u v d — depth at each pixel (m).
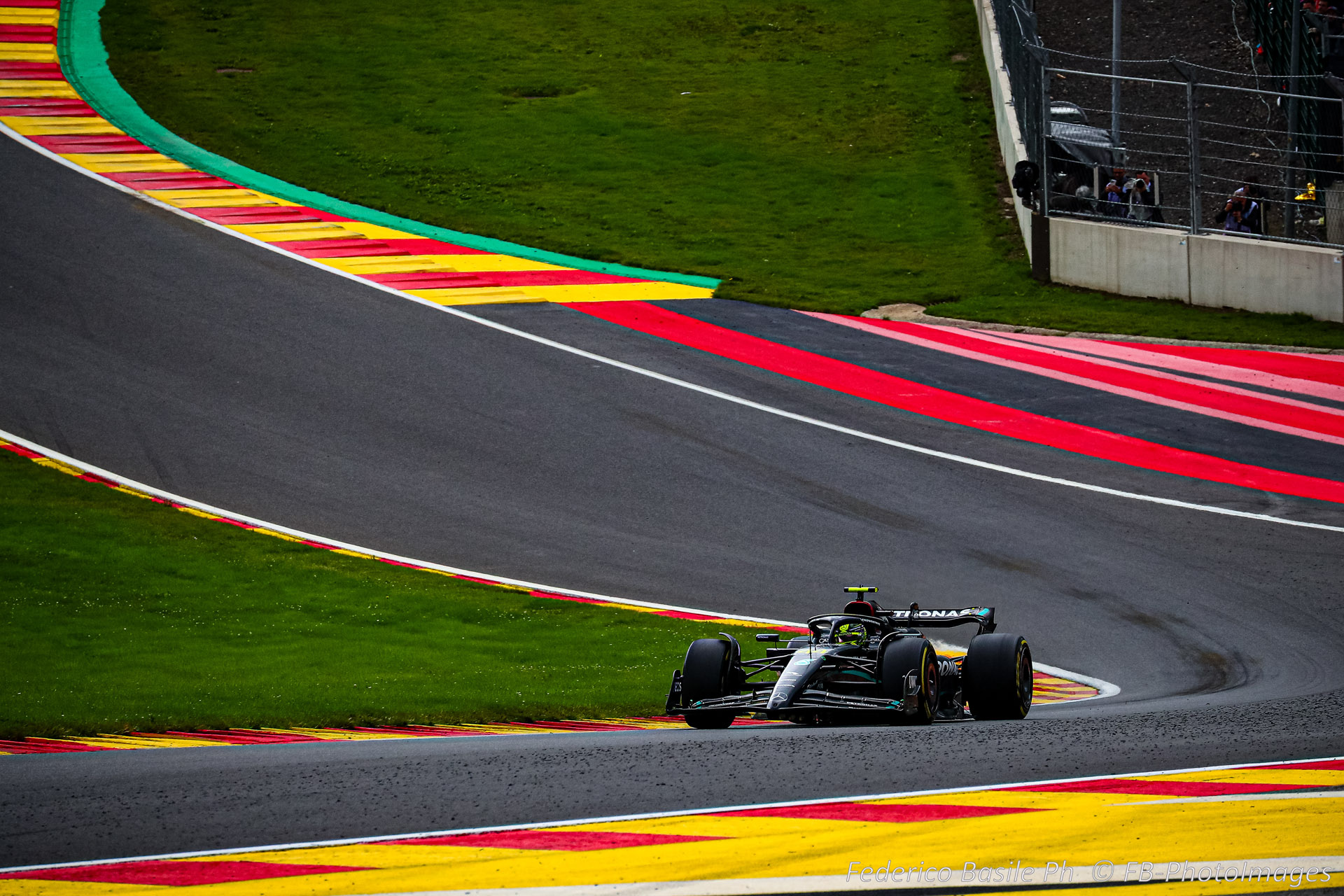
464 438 95.56
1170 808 24.67
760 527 81.19
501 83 186.00
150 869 22.12
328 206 147.38
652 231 147.12
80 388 101.56
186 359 107.31
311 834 24.61
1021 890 19.98
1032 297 132.50
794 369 110.12
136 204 140.62
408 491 87.44
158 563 74.88
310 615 67.38
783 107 181.25
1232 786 26.83
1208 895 19.47
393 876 21.50
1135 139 160.88
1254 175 151.25
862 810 25.34
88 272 123.19
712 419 98.94
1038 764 30.23
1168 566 72.94
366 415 98.94
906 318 125.50
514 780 29.70
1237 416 99.50
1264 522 80.00
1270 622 63.28
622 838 23.66
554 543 79.62
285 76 183.75
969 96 182.38
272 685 53.06
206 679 54.19
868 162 167.25
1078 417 100.00
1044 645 61.88
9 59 180.25
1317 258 120.81
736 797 27.16
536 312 121.25
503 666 58.75
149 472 89.44
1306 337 117.31
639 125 175.88
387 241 138.62
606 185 159.50
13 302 115.62
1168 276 130.12
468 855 22.75
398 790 28.72
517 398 102.44
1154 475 88.44
